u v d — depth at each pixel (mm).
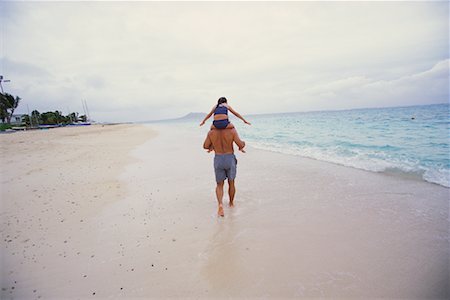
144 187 5852
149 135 25328
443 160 7020
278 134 19953
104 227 3777
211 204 4637
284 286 2361
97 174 7199
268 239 3234
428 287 2270
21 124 65688
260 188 5465
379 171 6430
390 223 3521
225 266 2699
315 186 5418
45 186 6004
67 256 3008
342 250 2902
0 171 7723
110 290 2404
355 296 2209
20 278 2609
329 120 36031
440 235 3141
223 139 4109
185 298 2266
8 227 3818
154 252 3039
